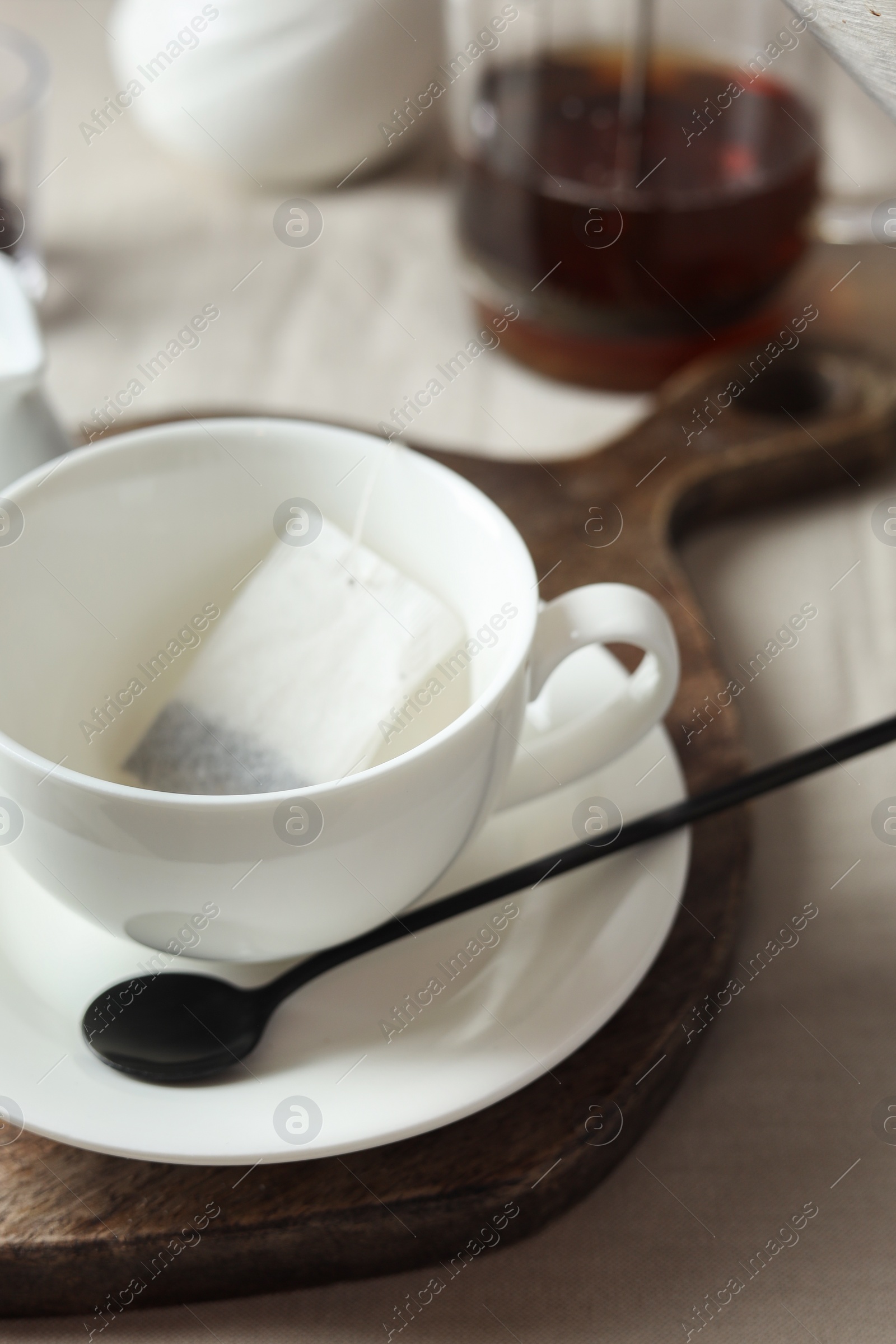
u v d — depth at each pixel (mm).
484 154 721
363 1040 529
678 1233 543
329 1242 525
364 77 852
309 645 555
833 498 725
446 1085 518
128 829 504
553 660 539
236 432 568
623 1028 550
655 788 578
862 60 512
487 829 575
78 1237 517
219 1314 532
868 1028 577
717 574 698
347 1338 528
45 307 835
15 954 544
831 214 826
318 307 837
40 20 1122
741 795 563
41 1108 510
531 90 727
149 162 978
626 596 543
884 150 881
